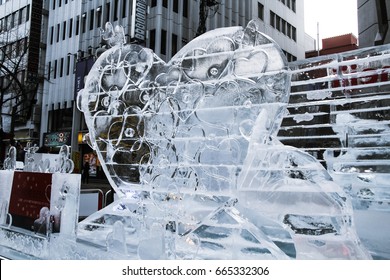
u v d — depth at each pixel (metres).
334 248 3.05
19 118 26.89
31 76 23.80
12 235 4.45
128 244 3.80
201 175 3.99
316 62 6.72
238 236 3.30
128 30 20.59
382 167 6.82
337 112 6.86
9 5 29.25
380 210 6.10
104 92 4.80
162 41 20.42
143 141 4.45
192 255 3.35
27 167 5.38
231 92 3.90
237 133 3.85
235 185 3.77
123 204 4.52
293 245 3.20
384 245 4.09
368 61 5.68
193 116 4.10
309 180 3.26
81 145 22.97
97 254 3.51
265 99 3.71
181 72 4.23
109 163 4.66
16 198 4.57
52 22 27.34
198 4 22.53
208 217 3.57
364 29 11.55
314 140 7.52
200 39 4.19
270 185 3.36
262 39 3.83
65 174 3.98
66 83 25.19
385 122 6.52
